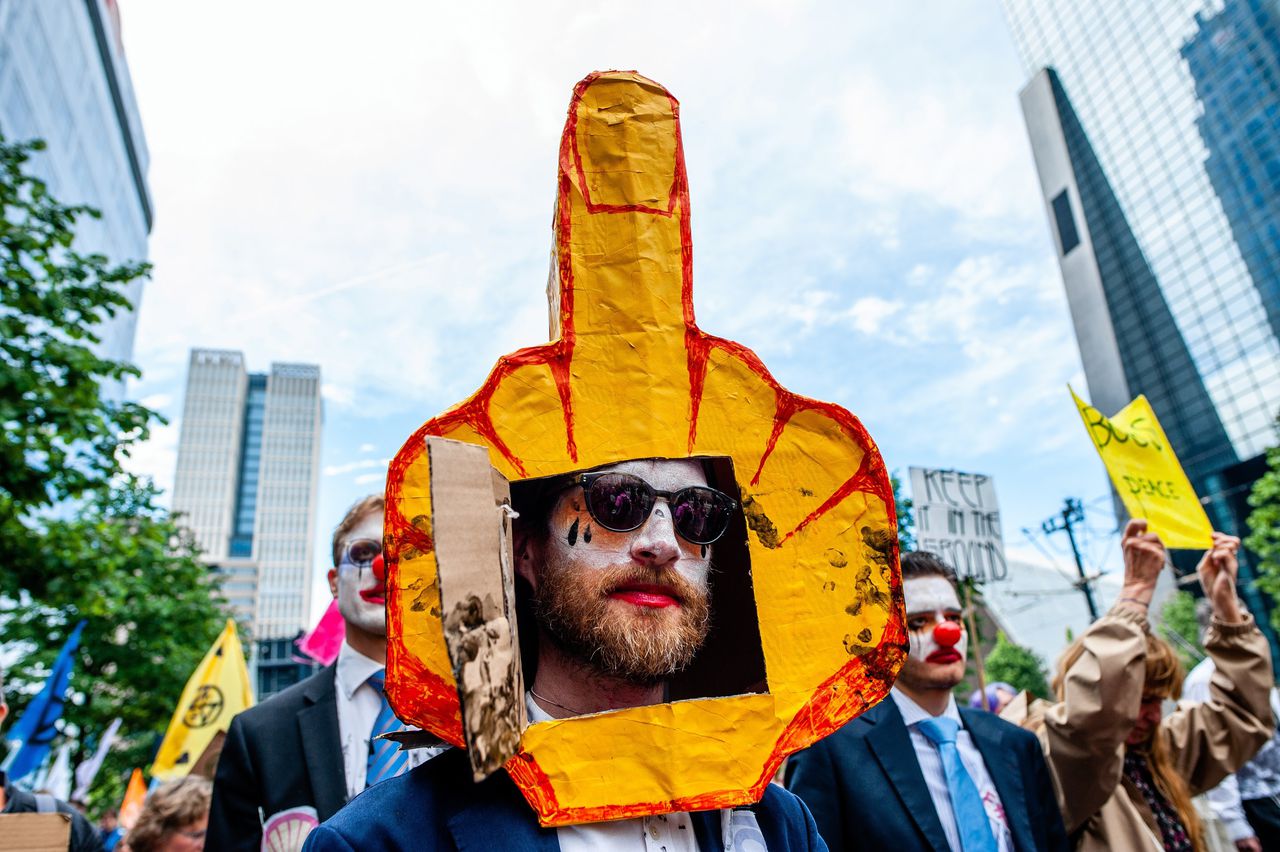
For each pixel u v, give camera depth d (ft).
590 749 4.55
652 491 5.09
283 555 409.69
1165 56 180.96
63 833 7.51
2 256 24.94
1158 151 182.19
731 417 5.41
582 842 4.40
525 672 5.21
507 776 4.56
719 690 5.67
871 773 8.63
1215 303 166.30
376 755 8.42
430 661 4.42
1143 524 10.17
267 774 8.21
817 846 5.29
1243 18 164.14
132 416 25.84
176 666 52.47
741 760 4.71
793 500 5.42
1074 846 9.99
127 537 31.53
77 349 25.05
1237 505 155.94
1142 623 9.66
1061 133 208.95
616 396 5.21
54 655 49.78
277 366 448.65
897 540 5.20
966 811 8.57
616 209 5.32
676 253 5.38
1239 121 164.76
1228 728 11.41
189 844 11.24
